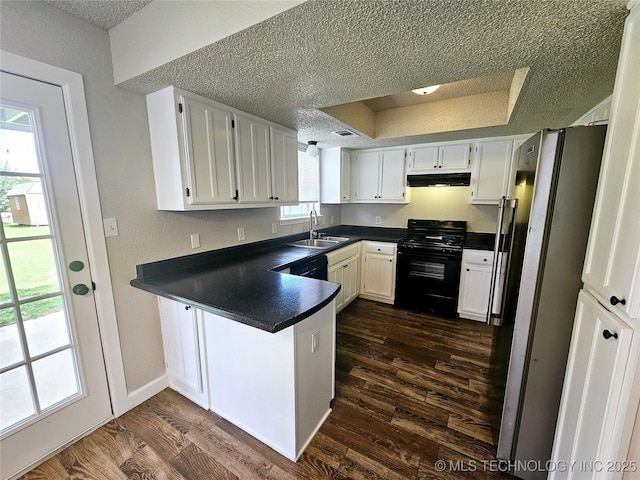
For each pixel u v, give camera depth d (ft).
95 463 4.91
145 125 5.99
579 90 5.60
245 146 7.07
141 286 5.78
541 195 4.02
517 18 3.40
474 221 11.96
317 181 12.84
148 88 5.58
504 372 5.00
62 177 4.89
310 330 5.08
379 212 13.97
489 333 9.57
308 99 6.16
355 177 13.24
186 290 5.42
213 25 3.91
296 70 4.81
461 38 3.85
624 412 2.74
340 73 4.93
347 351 8.47
